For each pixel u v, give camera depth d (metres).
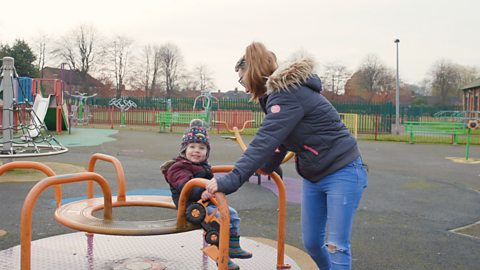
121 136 21.12
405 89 66.38
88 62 61.81
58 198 3.79
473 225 5.89
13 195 6.92
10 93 8.38
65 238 4.46
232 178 2.64
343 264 2.92
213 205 3.21
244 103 35.81
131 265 3.77
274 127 2.74
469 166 12.36
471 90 42.50
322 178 2.98
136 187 8.02
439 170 11.44
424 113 38.75
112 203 3.56
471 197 7.88
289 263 3.88
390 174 10.58
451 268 4.26
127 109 33.47
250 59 3.07
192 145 3.32
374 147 18.31
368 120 28.00
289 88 2.80
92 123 33.25
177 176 3.19
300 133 2.89
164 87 64.69
